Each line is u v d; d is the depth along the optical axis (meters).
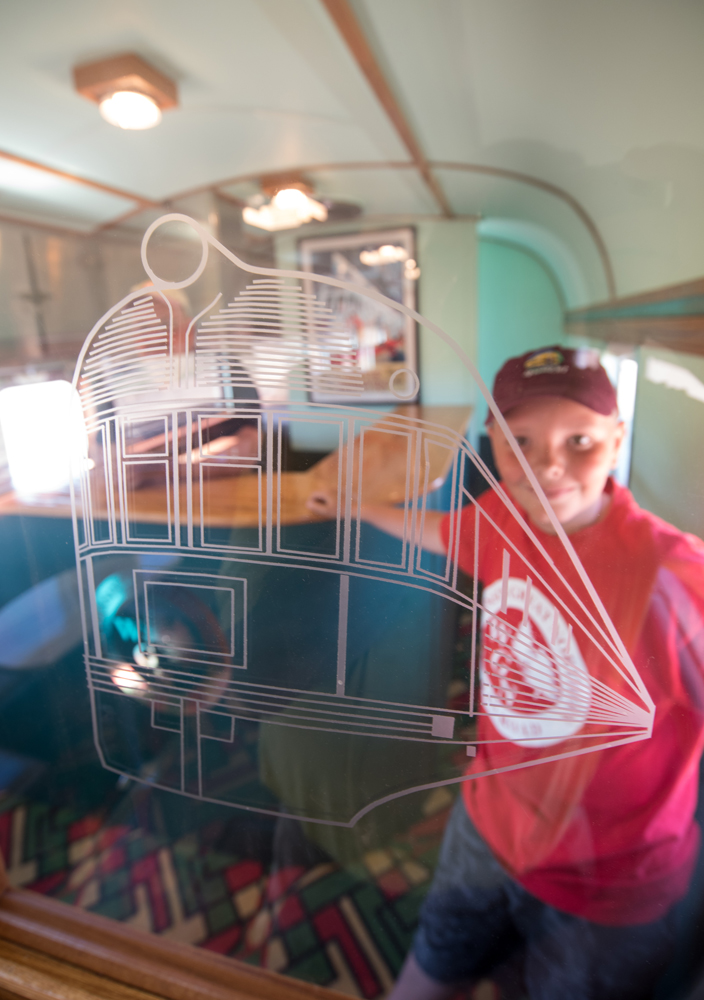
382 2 0.41
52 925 0.61
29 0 0.46
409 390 0.46
